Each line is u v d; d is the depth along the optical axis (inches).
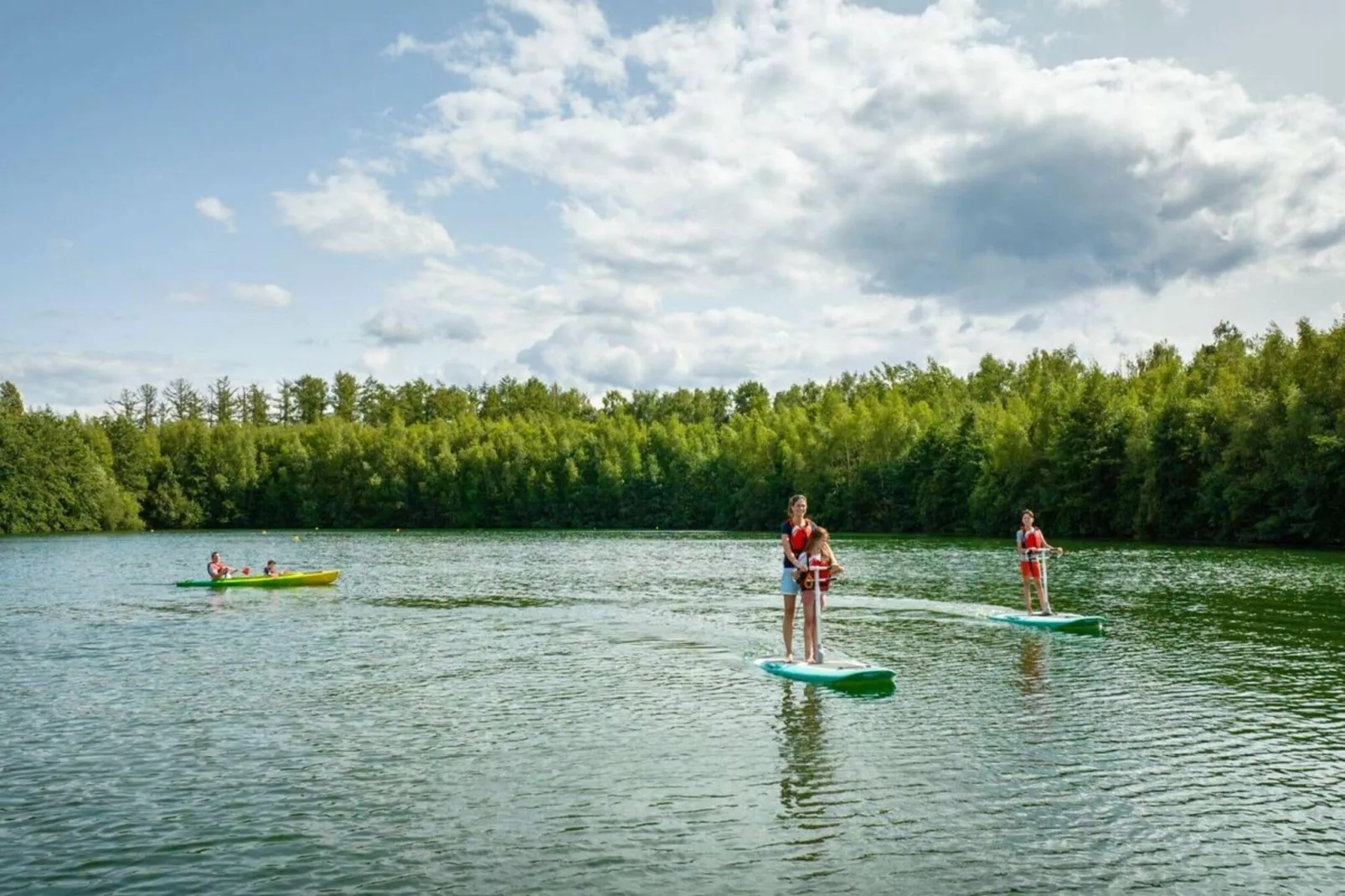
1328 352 2844.5
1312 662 927.0
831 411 5036.9
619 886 428.8
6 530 4798.2
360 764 608.7
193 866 452.8
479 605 1465.3
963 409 4227.4
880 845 472.7
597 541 3934.5
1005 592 1562.5
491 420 7554.1
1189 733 669.3
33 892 425.7
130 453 5669.3
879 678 838.5
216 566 1814.7
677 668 918.4
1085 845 473.1
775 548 3270.2
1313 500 2780.5
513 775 584.1
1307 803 529.0
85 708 768.9
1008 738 658.2
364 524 5994.1
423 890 425.4
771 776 577.6
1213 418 3149.6
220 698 804.0
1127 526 3373.5
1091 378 3526.1
